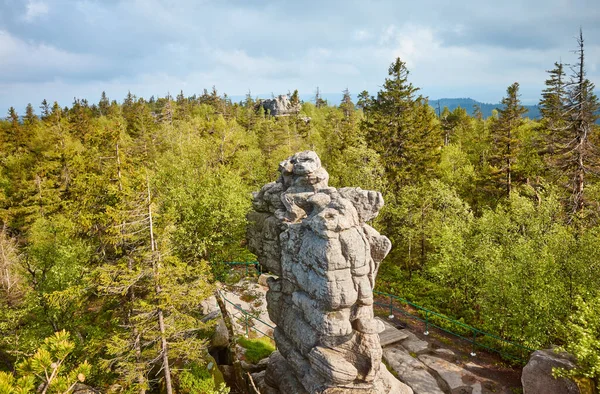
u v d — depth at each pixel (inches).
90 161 866.1
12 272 772.6
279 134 2258.9
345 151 1368.1
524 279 734.5
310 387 542.6
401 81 1488.7
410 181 1473.9
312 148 1936.5
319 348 530.9
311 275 511.5
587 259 721.6
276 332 646.5
